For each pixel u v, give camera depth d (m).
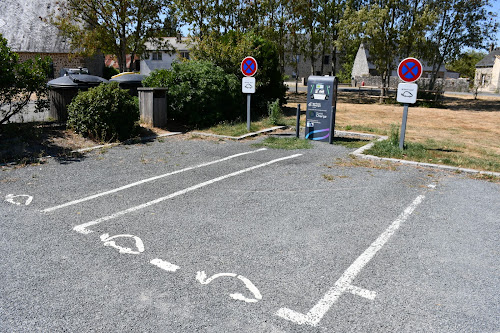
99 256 3.88
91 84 11.08
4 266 3.66
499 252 4.13
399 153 8.45
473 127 14.45
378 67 25.67
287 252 4.04
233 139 10.16
